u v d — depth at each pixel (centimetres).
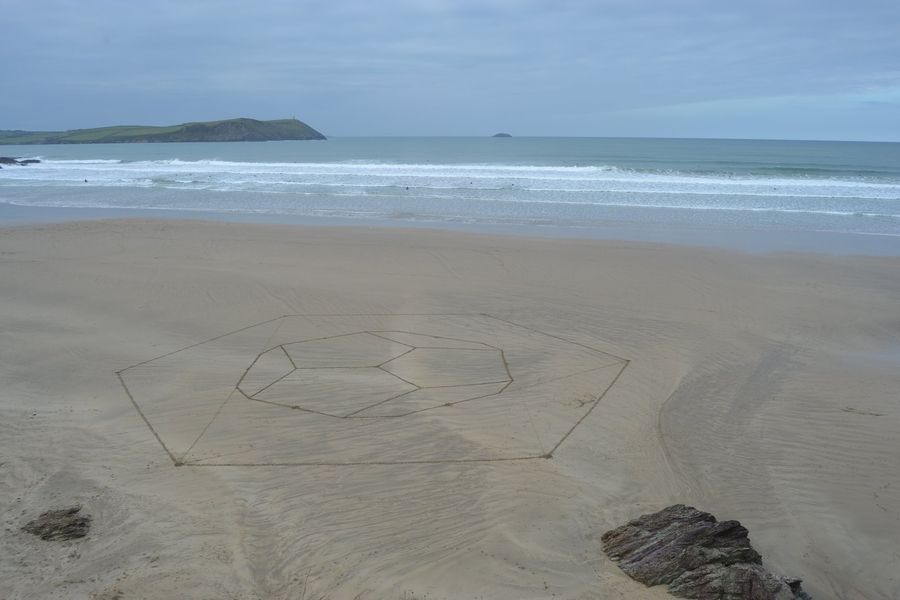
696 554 487
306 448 698
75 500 597
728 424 772
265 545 534
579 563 509
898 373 930
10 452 685
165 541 536
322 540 541
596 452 701
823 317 1170
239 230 1936
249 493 613
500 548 528
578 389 854
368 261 1527
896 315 1188
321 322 1105
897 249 1748
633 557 508
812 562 543
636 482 647
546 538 545
